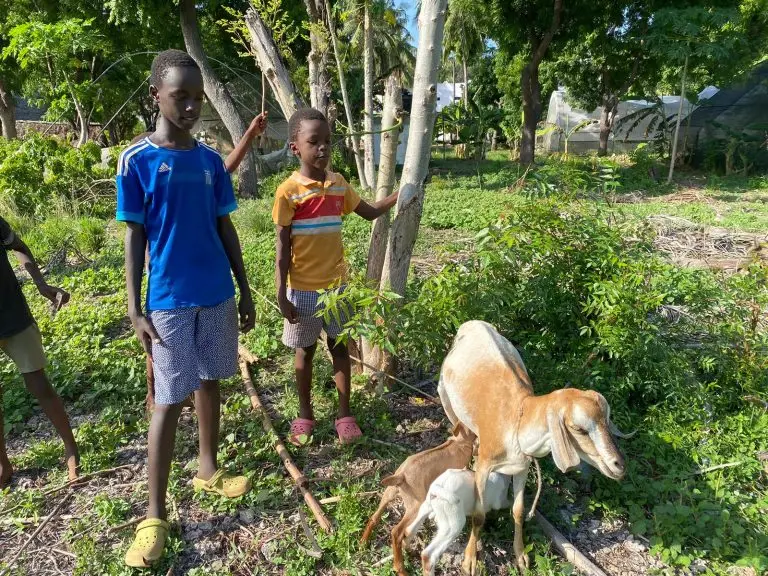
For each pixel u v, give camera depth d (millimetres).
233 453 3830
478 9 20344
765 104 21891
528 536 3086
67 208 12344
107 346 5375
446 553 3047
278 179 16688
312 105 5449
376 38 19953
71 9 16922
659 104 23469
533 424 2609
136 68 19562
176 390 3018
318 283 3670
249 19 4633
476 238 4172
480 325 3385
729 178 19062
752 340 4383
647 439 3781
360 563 2965
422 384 4629
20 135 28328
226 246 3381
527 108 20766
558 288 4418
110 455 3832
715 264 7633
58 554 3080
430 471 2938
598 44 21141
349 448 3834
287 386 4617
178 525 3191
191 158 2955
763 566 2814
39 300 6820
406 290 4559
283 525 3229
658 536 3047
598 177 4867
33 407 4484
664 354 4133
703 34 17766
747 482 3537
